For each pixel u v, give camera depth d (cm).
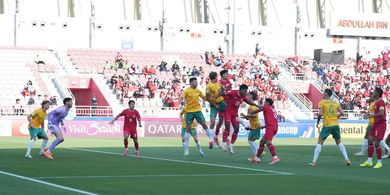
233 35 11944
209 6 12669
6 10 11569
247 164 3894
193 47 11750
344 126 9350
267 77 10806
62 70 10131
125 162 3931
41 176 3067
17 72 9788
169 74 10388
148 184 2806
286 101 10194
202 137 8181
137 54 10931
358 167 3841
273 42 12144
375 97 3856
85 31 11206
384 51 12456
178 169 3497
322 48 12362
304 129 9125
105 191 2562
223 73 4606
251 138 4266
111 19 11419
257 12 12875
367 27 12512
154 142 6731
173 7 12525
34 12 11744
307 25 13212
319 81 10888
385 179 3164
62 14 11956
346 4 13425
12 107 8575
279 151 5406
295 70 11138
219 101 4597
